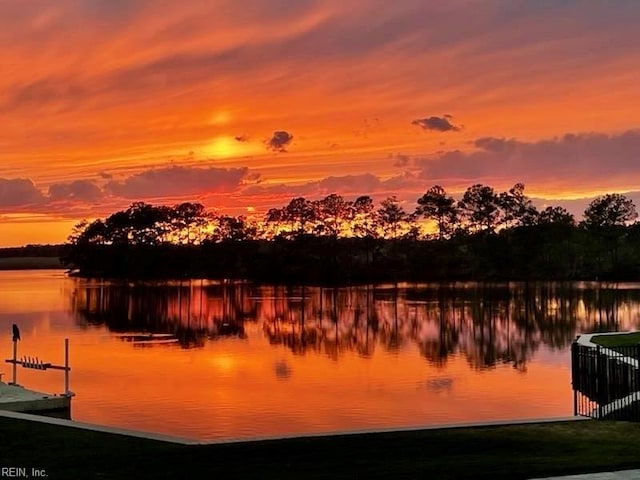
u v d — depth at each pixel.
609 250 124.31
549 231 125.31
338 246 134.62
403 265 133.50
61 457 11.66
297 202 143.00
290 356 37.75
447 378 30.09
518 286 107.06
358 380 29.70
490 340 44.19
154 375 31.22
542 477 10.31
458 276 130.00
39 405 23.08
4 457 11.60
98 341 44.66
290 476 10.54
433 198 135.75
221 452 12.13
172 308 72.00
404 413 23.06
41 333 49.25
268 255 137.50
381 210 140.88
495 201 133.62
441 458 11.65
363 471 10.80
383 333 48.66
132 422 21.94
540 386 27.92
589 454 11.88
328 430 20.73
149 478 10.46
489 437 13.31
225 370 32.69
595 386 20.92
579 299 78.50
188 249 152.00
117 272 155.38
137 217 155.12
